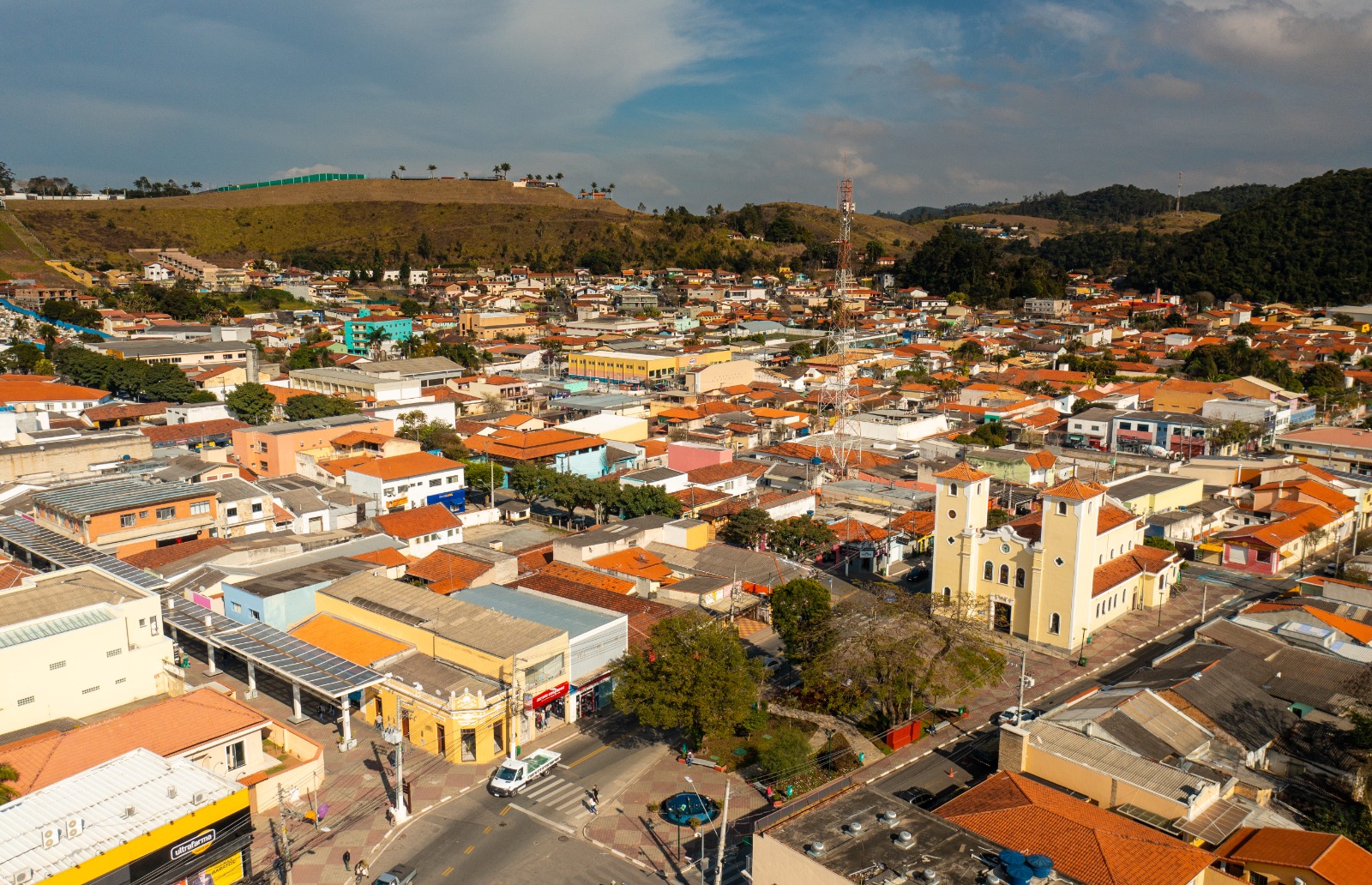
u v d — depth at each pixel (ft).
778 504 416.05
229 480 382.63
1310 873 164.96
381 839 199.00
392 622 265.95
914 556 401.08
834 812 177.06
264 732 236.84
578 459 499.92
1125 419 590.14
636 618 295.89
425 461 434.30
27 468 400.06
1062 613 304.50
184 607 283.18
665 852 196.54
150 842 162.50
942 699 269.64
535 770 224.53
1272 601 323.16
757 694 250.37
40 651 225.56
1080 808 187.42
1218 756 217.77
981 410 639.76
